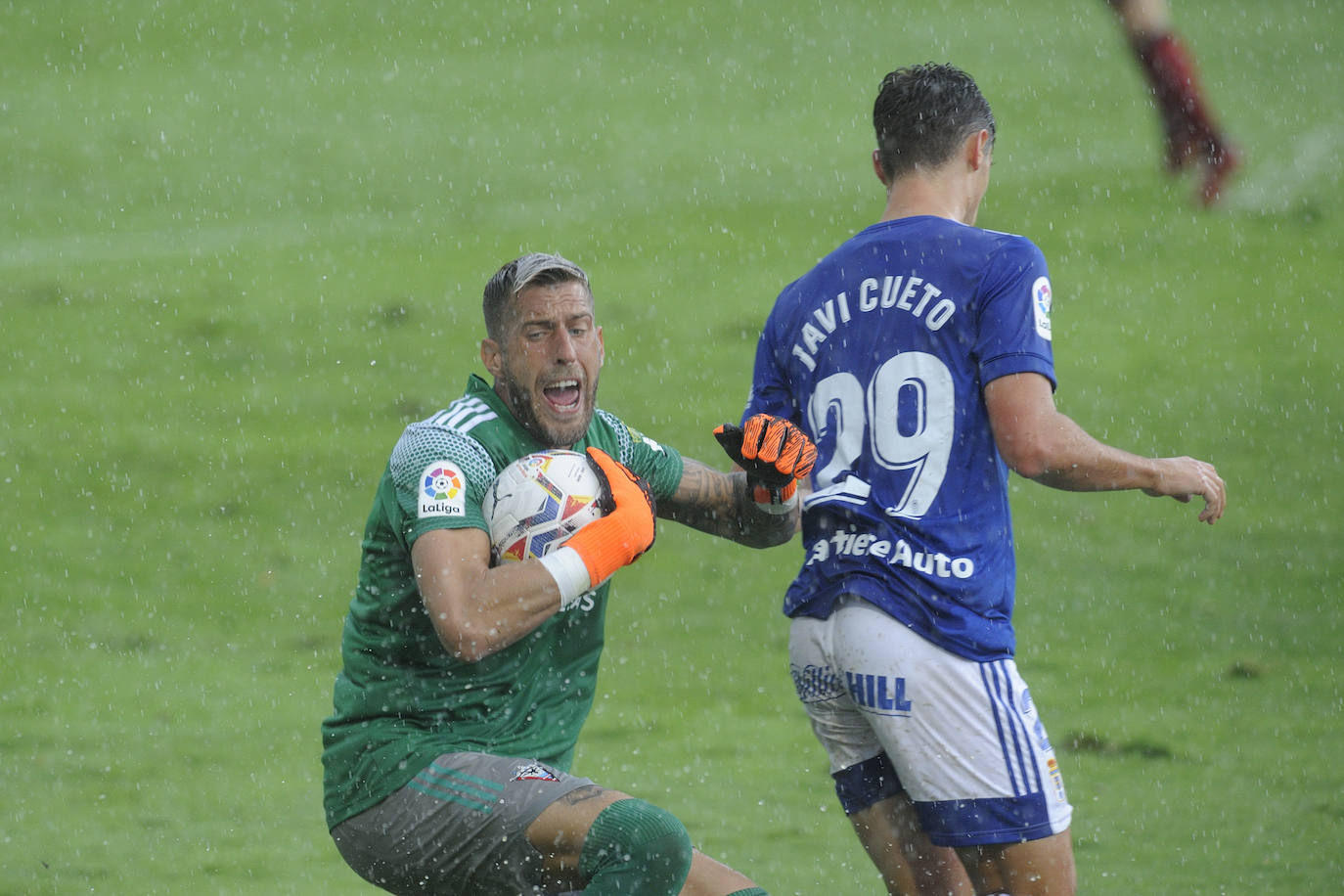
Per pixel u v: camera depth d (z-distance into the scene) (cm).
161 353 4969
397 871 1322
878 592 1359
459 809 1282
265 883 1934
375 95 8125
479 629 1248
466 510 1291
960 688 1345
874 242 1424
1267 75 8488
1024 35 9262
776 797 2248
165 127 7525
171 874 1964
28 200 6600
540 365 1337
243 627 3153
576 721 1392
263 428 4391
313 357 4934
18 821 2152
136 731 2567
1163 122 6688
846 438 1406
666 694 2755
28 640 3052
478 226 6272
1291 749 2439
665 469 1464
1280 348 4988
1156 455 4188
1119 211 6375
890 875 1473
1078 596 3281
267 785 2322
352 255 5919
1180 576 3381
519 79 8400
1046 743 1372
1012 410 1335
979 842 1357
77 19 9181
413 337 5097
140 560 3525
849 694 1398
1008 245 1377
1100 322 5262
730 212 6375
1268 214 6344
